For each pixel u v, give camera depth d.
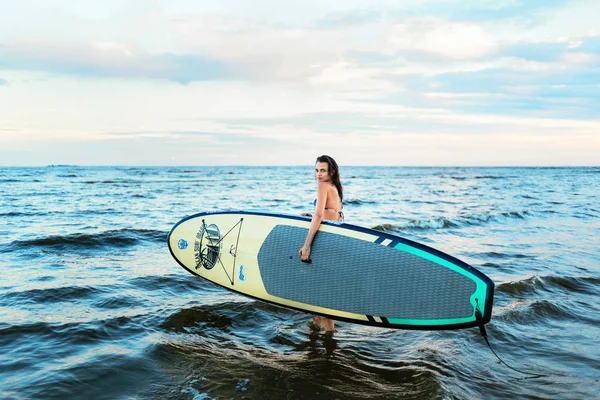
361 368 4.01
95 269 7.30
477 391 3.57
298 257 4.63
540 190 36.28
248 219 5.08
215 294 6.14
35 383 3.48
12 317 4.89
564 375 3.88
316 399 3.43
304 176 67.31
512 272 7.61
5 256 8.16
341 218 4.82
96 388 3.49
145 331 4.71
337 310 4.41
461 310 3.92
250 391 3.52
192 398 3.39
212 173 79.44
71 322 4.77
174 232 5.55
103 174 64.38
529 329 4.99
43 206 18.08
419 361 4.16
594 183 51.41
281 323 5.14
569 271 7.76
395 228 12.44
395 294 4.18
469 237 11.55
